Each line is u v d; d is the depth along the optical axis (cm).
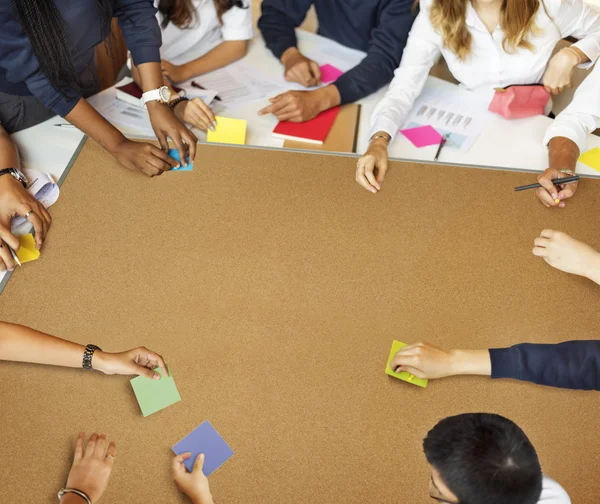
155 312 146
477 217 170
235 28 221
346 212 170
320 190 176
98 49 236
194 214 168
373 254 160
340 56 236
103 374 135
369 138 192
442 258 159
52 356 134
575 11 205
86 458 121
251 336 141
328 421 128
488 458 88
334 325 144
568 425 129
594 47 204
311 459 123
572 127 189
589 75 195
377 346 140
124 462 121
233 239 162
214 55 222
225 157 185
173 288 151
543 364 134
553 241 152
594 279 149
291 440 125
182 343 140
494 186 179
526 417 129
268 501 117
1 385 132
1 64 161
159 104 185
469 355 136
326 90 206
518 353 135
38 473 120
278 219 168
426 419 129
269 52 232
